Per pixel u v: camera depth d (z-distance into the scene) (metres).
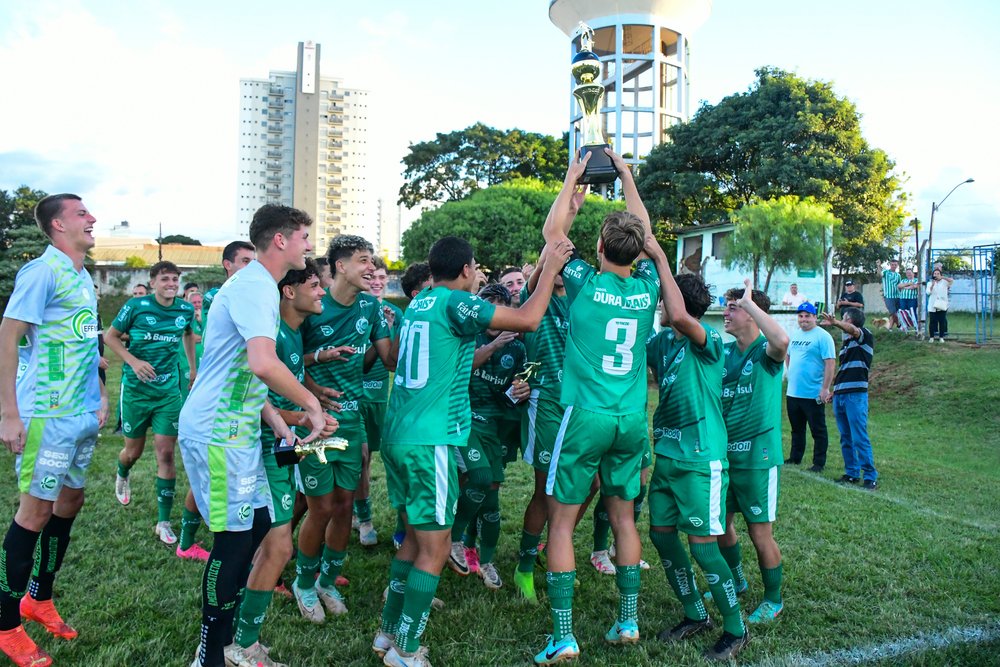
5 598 3.05
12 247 34.44
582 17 30.28
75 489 3.41
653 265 3.51
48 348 3.17
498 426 4.38
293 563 4.58
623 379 3.27
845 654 3.33
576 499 3.29
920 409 11.45
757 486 3.68
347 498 3.84
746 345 3.83
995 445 9.06
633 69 32.44
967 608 3.86
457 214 28.88
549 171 45.88
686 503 3.41
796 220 18.25
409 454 3.12
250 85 104.38
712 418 3.44
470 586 4.26
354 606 3.91
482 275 5.34
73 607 3.75
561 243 3.29
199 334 7.64
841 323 6.88
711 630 3.64
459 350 3.23
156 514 5.45
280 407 3.70
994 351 13.52
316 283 3.54
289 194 106.56
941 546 4.83
